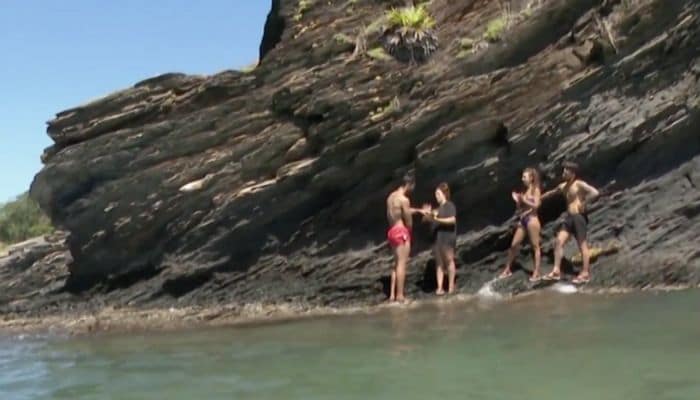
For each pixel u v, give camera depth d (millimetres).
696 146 14172
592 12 15164
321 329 11406
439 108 15578
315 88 16547
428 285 15141
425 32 16312
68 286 19000
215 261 17047
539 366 7398
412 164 15875
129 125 17906
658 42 14469
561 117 14969
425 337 9609
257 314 14422
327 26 17156
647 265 13039
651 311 10195
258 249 16844
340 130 16172
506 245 15047
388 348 9062
